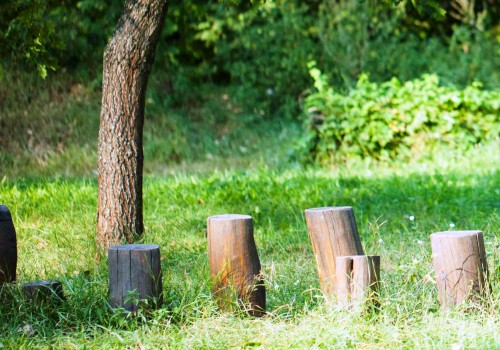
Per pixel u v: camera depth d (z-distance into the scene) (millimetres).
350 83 17219
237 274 6000
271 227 9352
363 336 5496
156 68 17766
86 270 7516
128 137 8008
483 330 5520
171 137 16031
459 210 10086
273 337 5547
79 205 10195
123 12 7949
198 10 18047
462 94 15461
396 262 7484
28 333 5668
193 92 17859
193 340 5496
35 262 7855
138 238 8086
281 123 17109
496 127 15602
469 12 19734
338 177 12586
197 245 8742
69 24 16750
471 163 14258
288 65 17500
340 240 6160
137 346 5520
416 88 15453
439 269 5984
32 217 9742
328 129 14695
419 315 5902
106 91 8008
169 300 6105
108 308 5938
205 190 11391
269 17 18000
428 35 20047
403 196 10992
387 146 15070
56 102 16234
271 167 14648
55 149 15094
